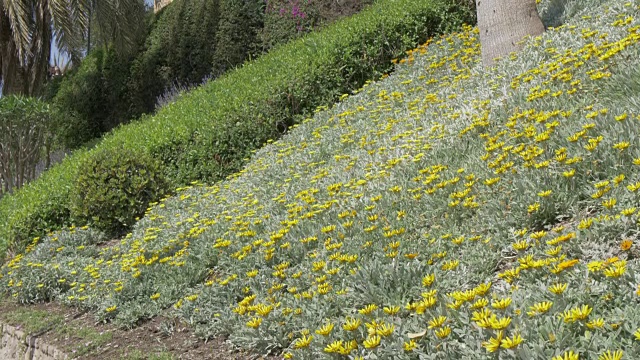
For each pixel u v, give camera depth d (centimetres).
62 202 880
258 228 531
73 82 1931
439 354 254
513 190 391
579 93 482
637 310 229
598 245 305
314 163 664
